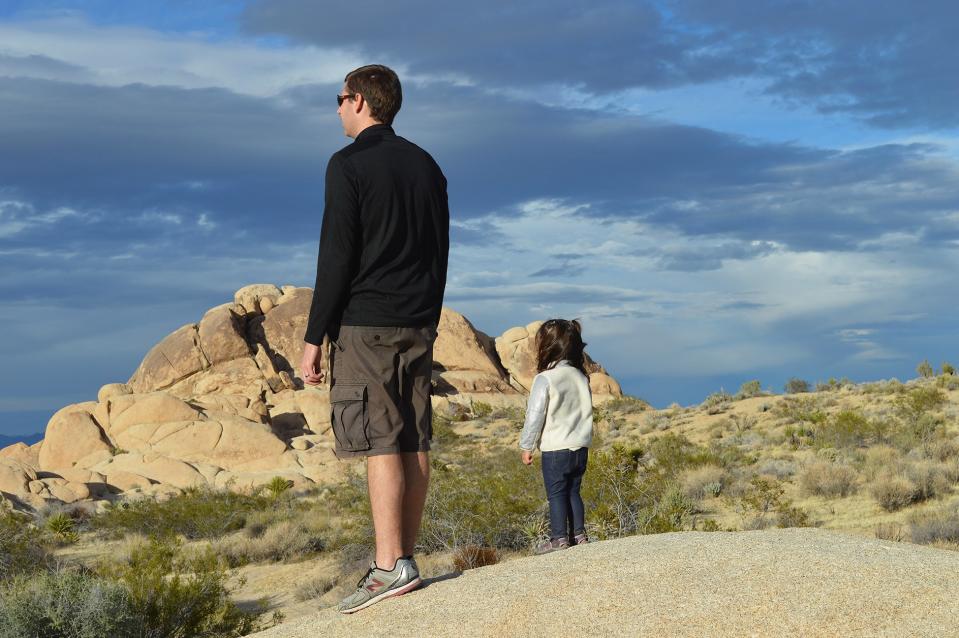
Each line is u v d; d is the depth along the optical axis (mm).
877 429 26234
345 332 4004
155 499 35000
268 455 42562
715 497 20344
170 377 56062
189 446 42594
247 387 54250
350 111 4246
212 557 16594
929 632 3199
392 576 3992
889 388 37969
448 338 63625
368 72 4199
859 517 16672
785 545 4086
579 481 6227
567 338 6348
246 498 28750
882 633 3211
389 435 4000
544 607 3594
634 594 3602
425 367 4164
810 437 28141
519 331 68562
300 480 38375
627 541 4535
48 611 10375
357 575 16734
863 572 3660
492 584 3916
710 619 3359
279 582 17703
